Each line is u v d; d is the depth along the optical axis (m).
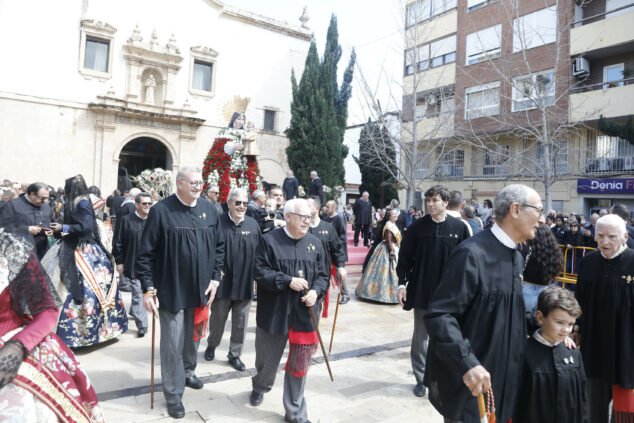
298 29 24.80
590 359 3.05
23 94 17.95
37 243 5.40
